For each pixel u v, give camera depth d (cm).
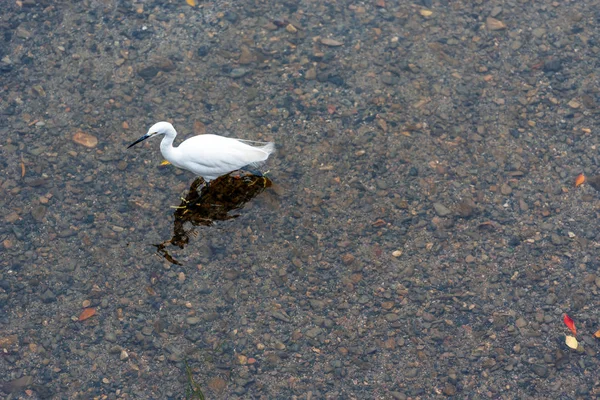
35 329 679
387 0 1032
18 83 904
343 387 645
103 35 966
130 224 760
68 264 728
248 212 774
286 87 908
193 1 1023
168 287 711
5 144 834
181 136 842
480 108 891
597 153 838
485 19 1009
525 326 689
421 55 957
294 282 721
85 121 862
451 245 753
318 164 824
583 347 675
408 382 650
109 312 692
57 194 786
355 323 691
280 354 665
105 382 643
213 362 658
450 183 809
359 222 772
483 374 655
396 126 867
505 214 780
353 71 934
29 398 630
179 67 930
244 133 850
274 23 995
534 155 839
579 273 730
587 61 948
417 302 707
